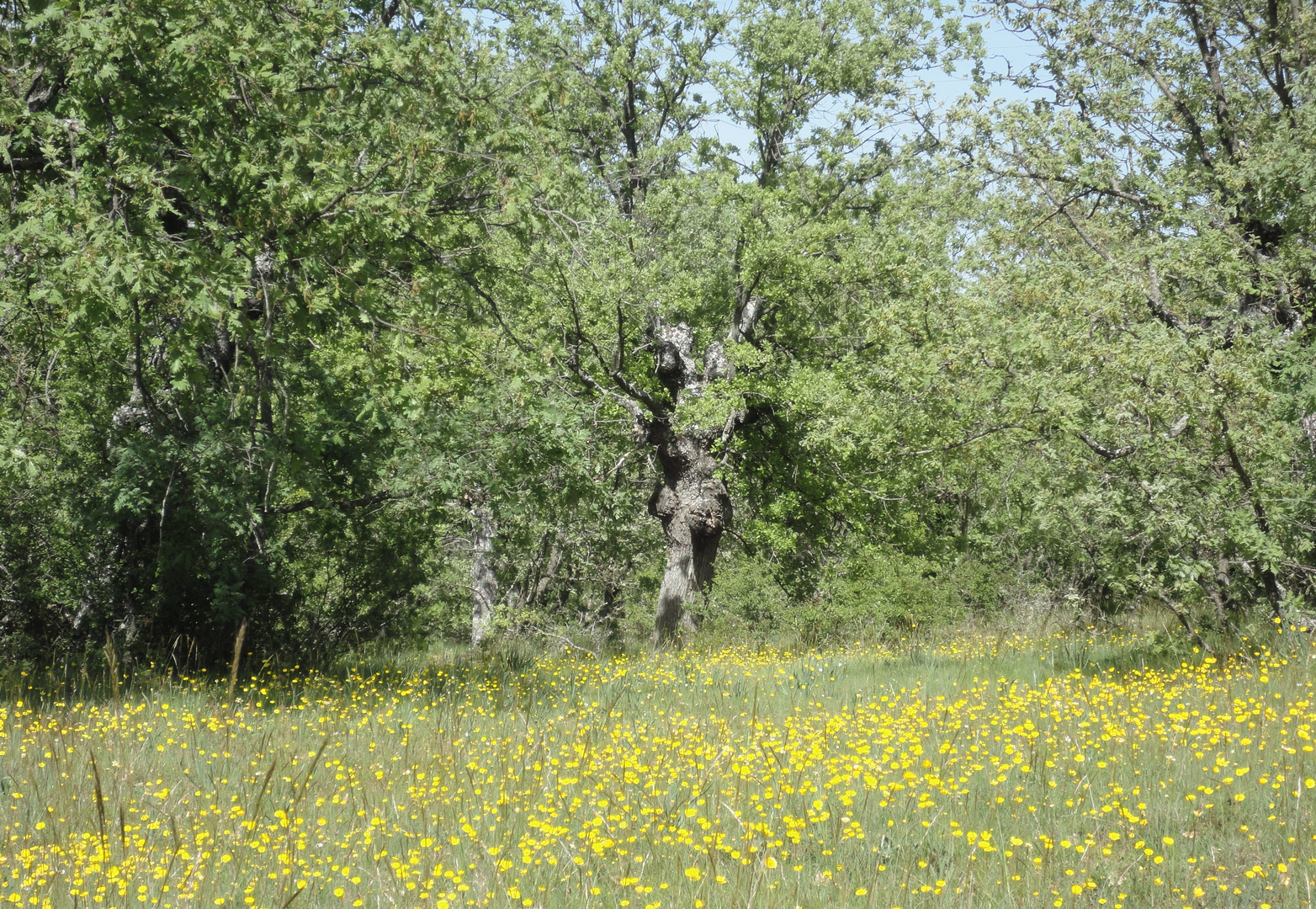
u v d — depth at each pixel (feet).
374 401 34.06
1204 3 45.60
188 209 31.30
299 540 43.32
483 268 38.96
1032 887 13.93
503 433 41.78
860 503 67.46
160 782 20.18
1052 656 37.60
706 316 68.28
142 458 37.14
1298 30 42.83
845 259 63.21
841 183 71.51
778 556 69.00
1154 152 44.80
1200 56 46.98
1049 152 42.88
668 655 48.06
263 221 29.07
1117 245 40.78
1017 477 41.81
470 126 33.58
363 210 29.58
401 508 43.78
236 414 35.86
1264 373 30.71
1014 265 37.81
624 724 26.32
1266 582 33.06
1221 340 31.50
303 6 30.68
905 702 28.12
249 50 28.60
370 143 32.50
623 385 62.28
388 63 31.53
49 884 13.93
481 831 16.80
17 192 30.01
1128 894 13.74
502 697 31.73
